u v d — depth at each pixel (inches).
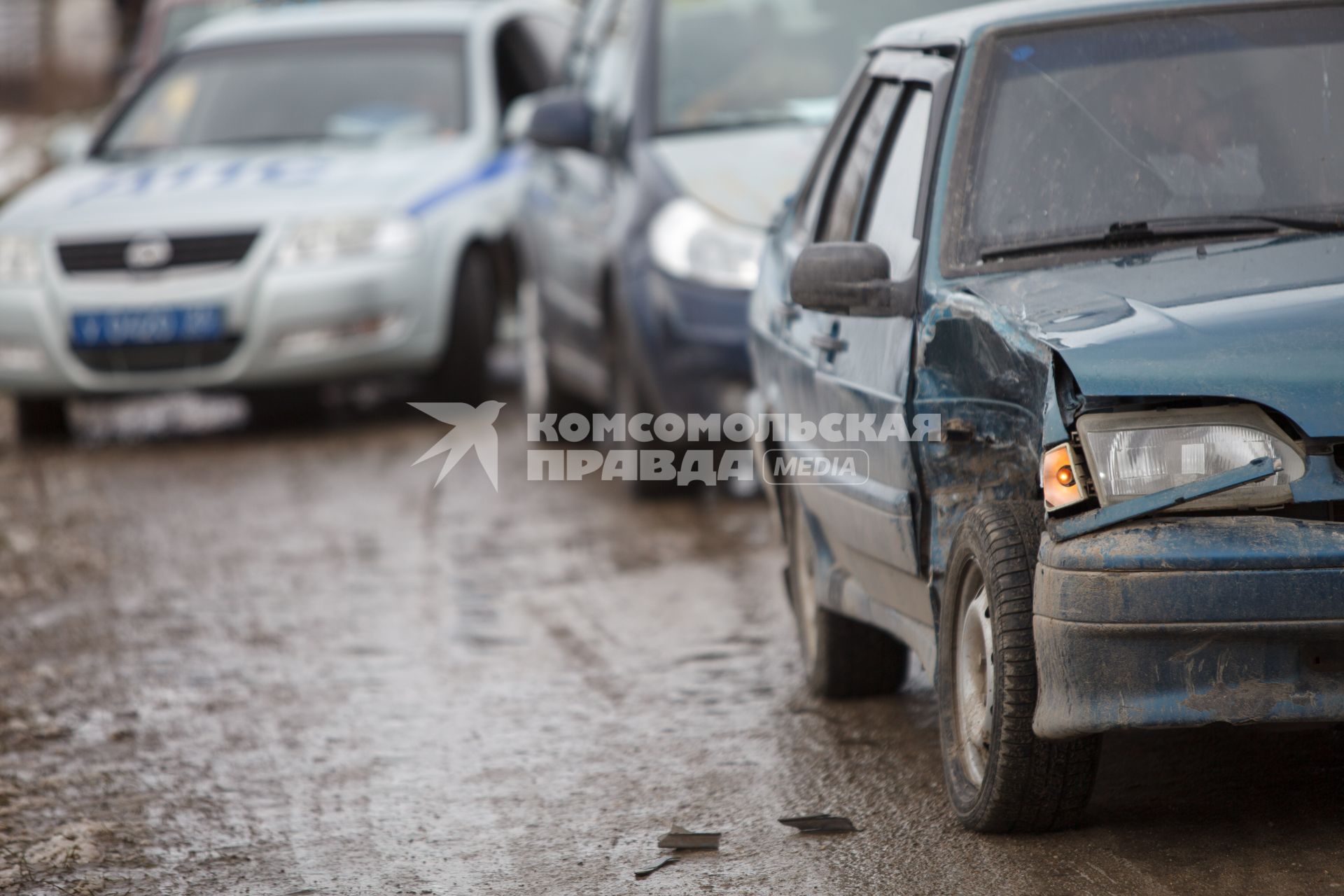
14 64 5049.2
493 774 748.6
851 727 787.4
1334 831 599.8
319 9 2012.8
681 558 1163.9
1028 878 580.7
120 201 1702.8
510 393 1895.9
